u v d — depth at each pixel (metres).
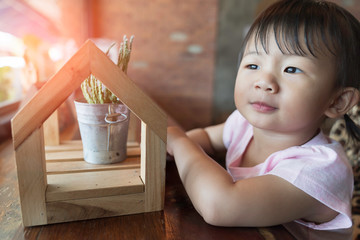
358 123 0.89
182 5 3.65
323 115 0.59
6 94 1.28
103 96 0.57
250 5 3.75
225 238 0.43
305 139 0.60
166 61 3.78
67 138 0.93
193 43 3.78
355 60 0.53
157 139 0.46
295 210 0.48
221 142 0.88
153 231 0.43
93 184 0.47
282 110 0.52
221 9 3.73
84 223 0.45
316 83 0.50
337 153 0.56
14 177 0.64
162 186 0.49
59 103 0.40
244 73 0.58
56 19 2.01
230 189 0.46
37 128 0.40
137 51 3.69
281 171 0.50
